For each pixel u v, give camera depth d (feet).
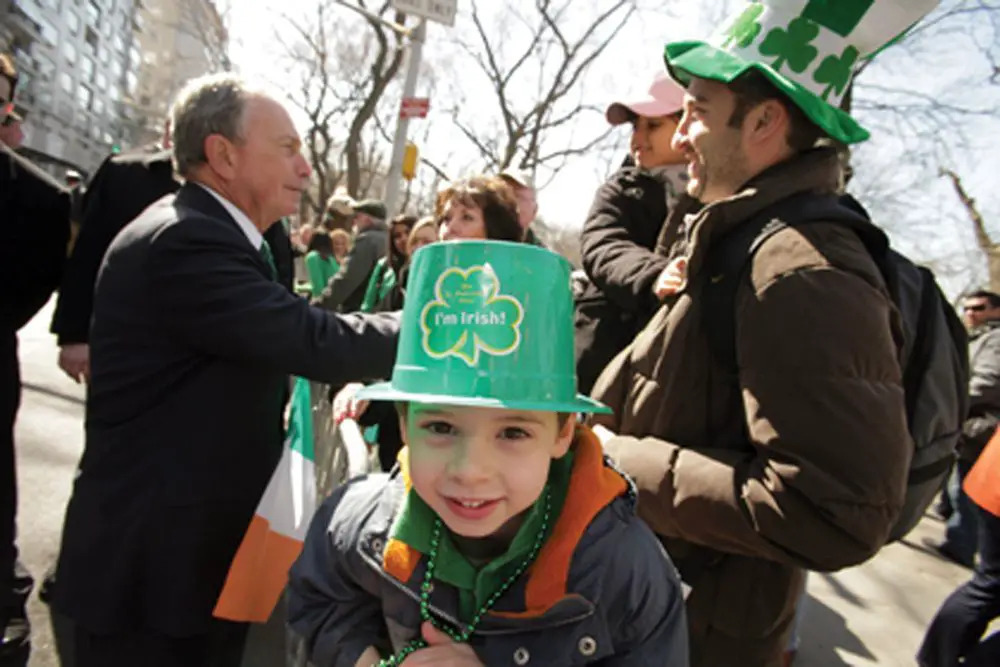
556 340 3.10
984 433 14.58
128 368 5.05
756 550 4.08
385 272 14.74
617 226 7.56
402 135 33.96
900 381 3.88
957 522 15.52
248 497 5.38
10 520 7.07
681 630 3.52
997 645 8.62
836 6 4.45
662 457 4.43
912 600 12.94
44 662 7.36
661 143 7.50
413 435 3.13
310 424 6.20
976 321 15.67
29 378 17.66
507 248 3.04
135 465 5.07
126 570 5.05
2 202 7.07
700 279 4.50
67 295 8.38
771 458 3.91
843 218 4.09
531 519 3.34
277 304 4.98
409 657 3.29
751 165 4.63
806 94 4.27
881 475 3.61
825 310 3.76
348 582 3.85
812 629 11.20
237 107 5.42
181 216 4.98
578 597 3.20
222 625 5.51
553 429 3.18
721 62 4.56
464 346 2.98
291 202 5.94
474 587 3.34
